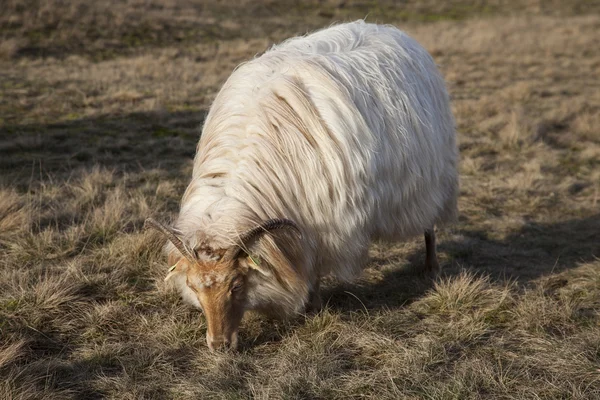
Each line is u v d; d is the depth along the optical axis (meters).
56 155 9.17
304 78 4.48
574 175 9.16
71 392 3.81
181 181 8.28
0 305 4.75
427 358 4.11
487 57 19.70
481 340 4.45
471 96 14.38
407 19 29.58
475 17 30.58
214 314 3.91
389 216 4.86
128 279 5.41
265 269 3.95
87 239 6.20
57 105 12.05
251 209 3.97
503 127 11.54
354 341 4.43
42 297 4.79
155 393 3.84
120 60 17.45
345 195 4.33
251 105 4.36
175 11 24.72
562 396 3.70
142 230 6.34
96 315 4.71
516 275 5.75
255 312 4.73
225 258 3.79
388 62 4.91
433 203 5.26
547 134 11.11
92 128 10.70
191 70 16.45
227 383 3.89
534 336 4.45
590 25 25.97
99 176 7.97
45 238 5.96
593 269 5.72
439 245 6.55
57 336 4.48
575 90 15.17
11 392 3.63
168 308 4.96
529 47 21.20
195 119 11.66
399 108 4.75
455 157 5.69
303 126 4.28
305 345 4.37
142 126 11.04
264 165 4.13
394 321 4.73
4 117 11.08
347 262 4.61
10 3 19.59
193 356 4.30
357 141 4.36
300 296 4.22
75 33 19.03
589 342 4.25
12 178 8.00
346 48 4.92
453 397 3.67
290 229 4.10
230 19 25.08
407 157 4.78
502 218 7.45
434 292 5.21
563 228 7.12
